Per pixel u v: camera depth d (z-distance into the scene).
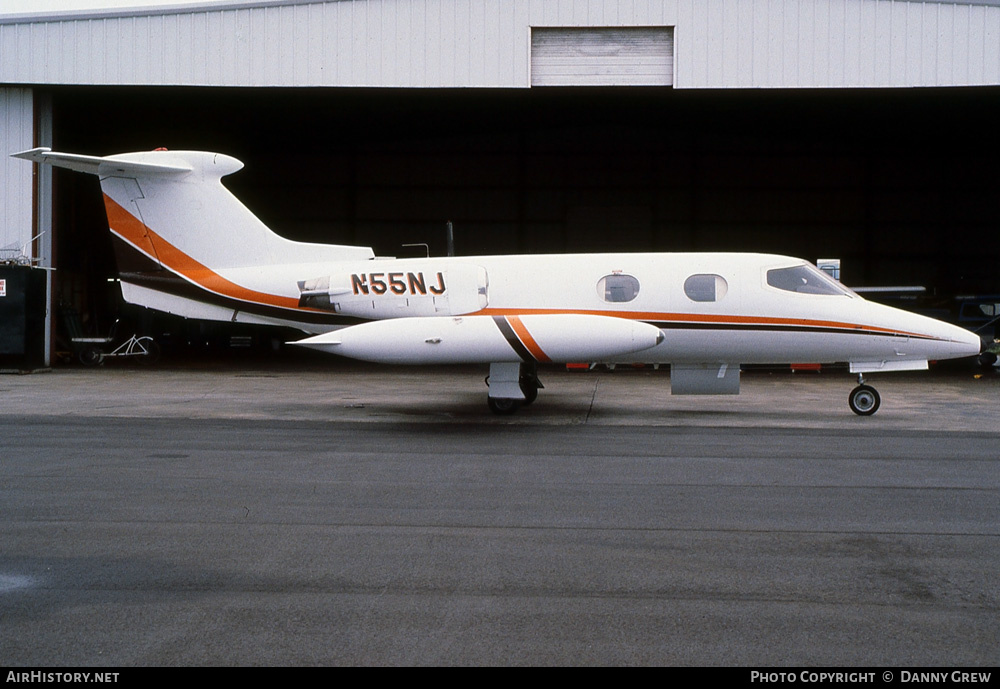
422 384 17.98
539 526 5.98
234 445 9.48
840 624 4.20
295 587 4.72
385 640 3.99
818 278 12.16
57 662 3.76
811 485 7.34
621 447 9.41
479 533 5.81
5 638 4.02
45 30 18.88
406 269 12.51
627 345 11.09
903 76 17.58
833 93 18.77
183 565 5.10
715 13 17.83
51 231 20.19
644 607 4.42
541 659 3.79
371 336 11.35
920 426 11.26
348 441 9.82
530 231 30.42
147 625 4.18
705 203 30.28
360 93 19.52
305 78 18.48
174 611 4.36
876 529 5.90
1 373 19.39
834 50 17.69
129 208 13.18
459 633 4.08
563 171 30.38
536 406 13.54
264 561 5.18
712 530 5.89
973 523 6.05
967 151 29.84
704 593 4.62
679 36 17.88
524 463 8.40
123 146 29.20
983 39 17.34
